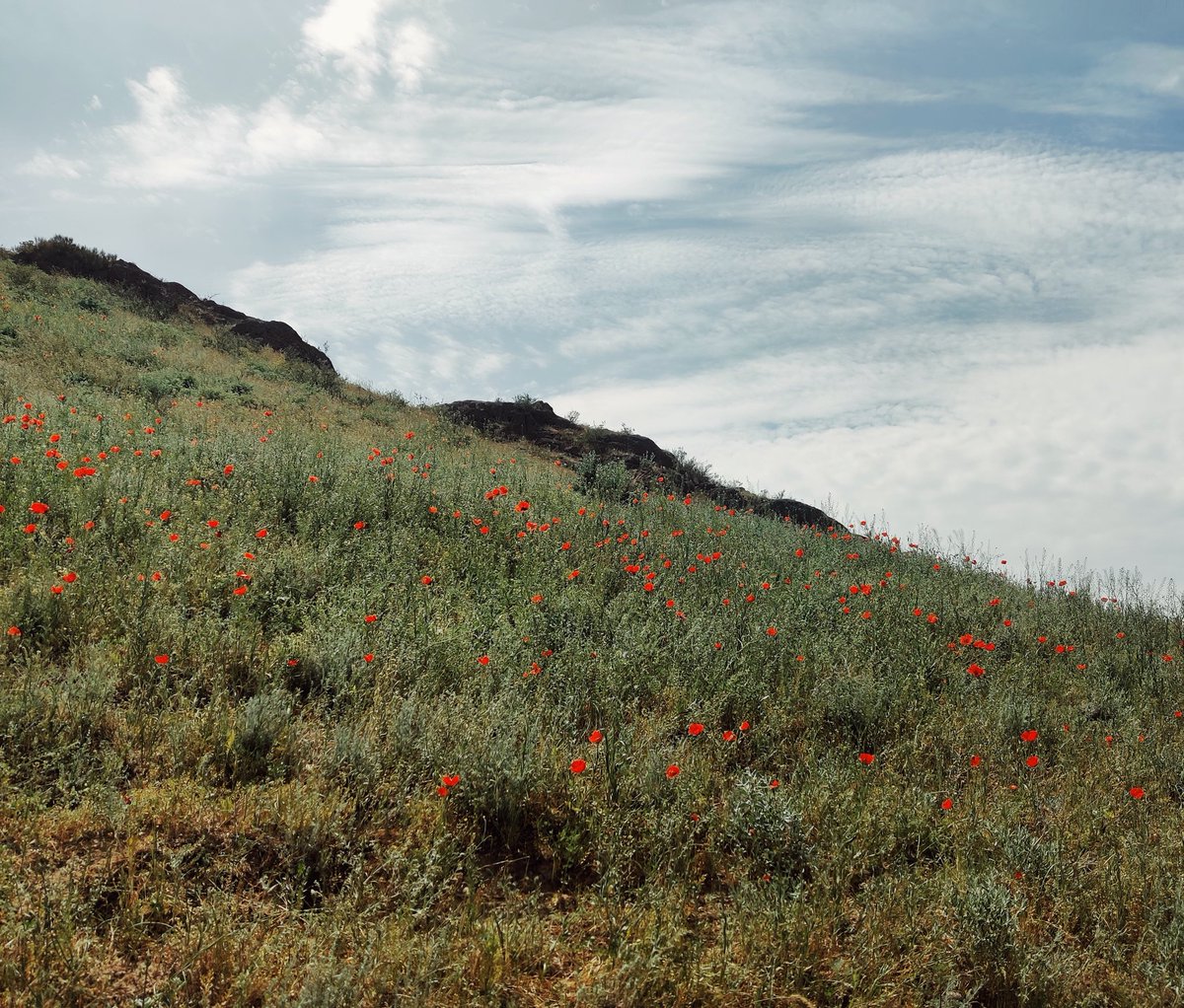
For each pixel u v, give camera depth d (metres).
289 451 10.70
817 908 4.01
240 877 3.63
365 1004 3.10
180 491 8.38
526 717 5.16
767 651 7.04
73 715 4.36
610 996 3.33
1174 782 6.23
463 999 3.21
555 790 4.67
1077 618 10.31
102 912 3.33
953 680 7.41
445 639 6.04
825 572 10.41
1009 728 6.61
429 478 10.83
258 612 6.05
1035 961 3.91
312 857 3.82
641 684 6.12
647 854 4.31
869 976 3.67
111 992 2.98
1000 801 5.52
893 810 5.04
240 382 19.62
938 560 13.27
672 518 13.05
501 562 8.27
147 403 14.12
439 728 4.91
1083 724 7.11
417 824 4.14
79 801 3.88
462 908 3.72
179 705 4.75
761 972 3.57
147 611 5.50
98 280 26.53
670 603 7.68
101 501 7.42
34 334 17.73
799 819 4.56
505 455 19.03
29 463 7.77
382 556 7.54
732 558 10.30
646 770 4.79
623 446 22.72
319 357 28.00
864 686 6.46
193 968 3.09
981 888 4.15
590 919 3.83
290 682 5.33
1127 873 4.85
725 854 4.48
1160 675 8.46
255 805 3.99
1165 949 4.17
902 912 4.11
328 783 4.30
